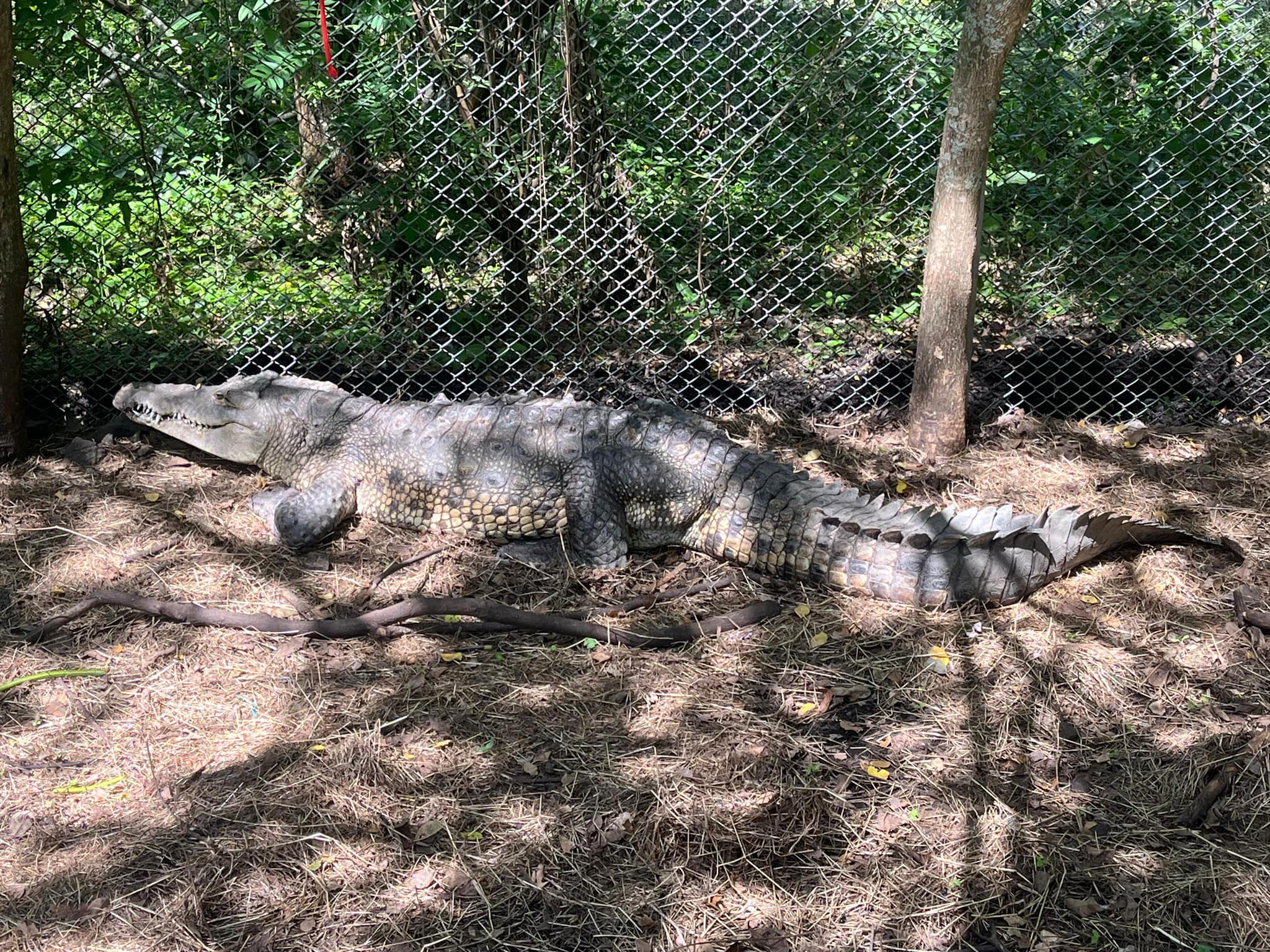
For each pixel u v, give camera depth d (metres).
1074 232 6.80
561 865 3.49
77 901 3.34
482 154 6.01
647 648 4.54
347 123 5.83
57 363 6.13
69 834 3.58
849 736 4.05
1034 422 6.32
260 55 5.52
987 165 5.60
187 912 3.30
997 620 4.66
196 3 5.52
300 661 4.41
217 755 3.92
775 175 6.36
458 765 3.88
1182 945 3.22
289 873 3.45
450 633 4.61
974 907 3.36
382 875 3.46
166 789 3.76
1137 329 6.82
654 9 5.84
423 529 5.41
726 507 5.06
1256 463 5.91
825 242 6.38
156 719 4.08
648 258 6.37
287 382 5.77
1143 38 6.17
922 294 5.88
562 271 6.32
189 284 6.40
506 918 3.31
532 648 4.52
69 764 3.87
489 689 4.26
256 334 6.39
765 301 6.75
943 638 4.56
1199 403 6.48
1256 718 4.05
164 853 3.51
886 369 6.67
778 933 3.28
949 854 3.54
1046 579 4.77
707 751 3.95
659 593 4.88
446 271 6.39
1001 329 6.92
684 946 3.23
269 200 6.36
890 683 4.32
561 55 5.95
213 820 3.63
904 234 6.71
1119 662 4.39
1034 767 3.90
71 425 6.11
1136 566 4.98
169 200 6.21
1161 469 5.87
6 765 3.85
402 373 6.53
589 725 4.09
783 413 6.43
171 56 5.74
